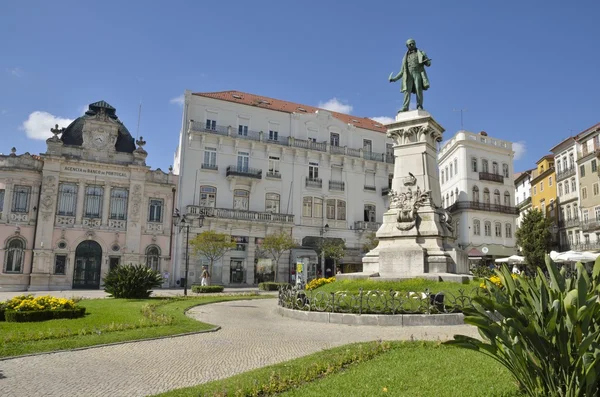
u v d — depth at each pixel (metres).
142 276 20.42
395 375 6.29
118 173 35.91
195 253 35.50
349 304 12.67
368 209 45.28
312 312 12.91
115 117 37.59
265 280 39.06
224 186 39.44
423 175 17.25
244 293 26.39
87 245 34.59
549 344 4.12
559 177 46.31
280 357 8.13
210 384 6.07
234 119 41.03
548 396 4.20
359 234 43.91
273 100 47.34
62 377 6.68
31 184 33.59
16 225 32.69
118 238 35.31
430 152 17.89
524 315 4.31
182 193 37.78
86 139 35.41
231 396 5.45
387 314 11.80
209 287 27.78
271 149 41.75
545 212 50.06
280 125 42.94
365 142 46.75
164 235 36.88
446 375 6.22
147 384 6.36
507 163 49.84
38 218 33.06
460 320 11.52
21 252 32.84
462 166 46.50
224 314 14.91
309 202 42.53
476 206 45.59
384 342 8.65
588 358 3.82
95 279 34.44
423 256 15.60
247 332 10.95
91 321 11.98
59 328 10.66
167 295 24.22
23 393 5.89
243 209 39.84
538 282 4.54
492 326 4.50
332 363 7.10
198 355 8.31
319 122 44.56
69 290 32.12
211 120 40.16
